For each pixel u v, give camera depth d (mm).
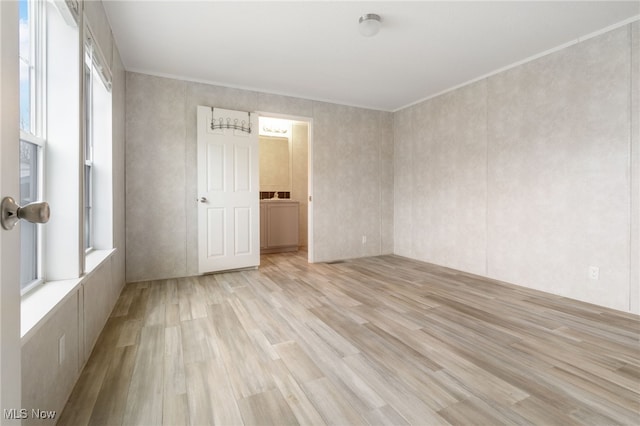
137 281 3564
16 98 648
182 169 3785
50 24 1640
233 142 4016
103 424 1323
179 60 3340
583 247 2877
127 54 3186
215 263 3926
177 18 2555
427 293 3154
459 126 4086
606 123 2707
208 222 3881
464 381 1645
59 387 1368
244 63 3420
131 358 1871
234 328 2309
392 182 5328
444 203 4332
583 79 2852
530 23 2637
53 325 1300
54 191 1625
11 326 622
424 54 3211
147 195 3604
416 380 1653
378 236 5215
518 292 3176
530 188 3291
